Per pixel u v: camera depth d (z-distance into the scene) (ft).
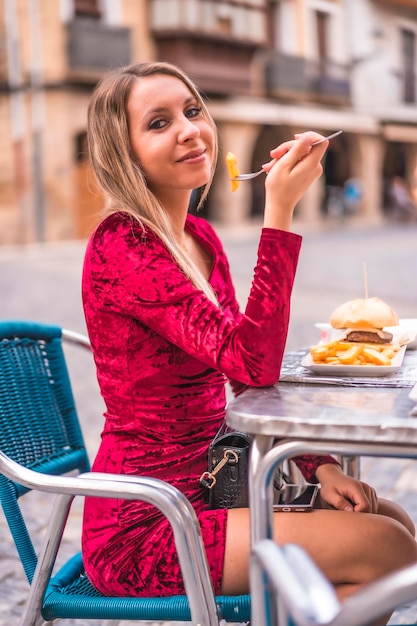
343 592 5.47
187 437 6.11
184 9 82.02
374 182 113.60
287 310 5.68
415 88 119.75
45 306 33.81
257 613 4.10
